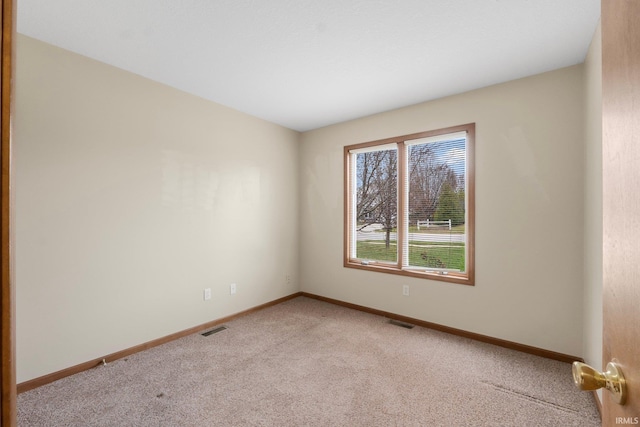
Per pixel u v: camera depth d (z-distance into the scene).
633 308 0.49
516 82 2.52
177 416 1.69
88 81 2.20
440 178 3.00
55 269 2.04
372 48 2.08
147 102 2.54
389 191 3.41
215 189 3.09
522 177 2.48
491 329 2.63
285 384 2.00
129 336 2.42
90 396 1.86
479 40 1.97
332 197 3.84
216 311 3.09
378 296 3.39
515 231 2.52
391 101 3.04
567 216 2.29
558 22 1.79
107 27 1.85
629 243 0.51
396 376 2.10
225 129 3.18
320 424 1.63
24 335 1.91
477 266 2.71
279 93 2.85
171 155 2.71
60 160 2.06
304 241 4.13
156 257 2.60
